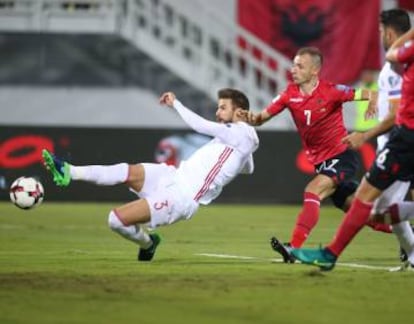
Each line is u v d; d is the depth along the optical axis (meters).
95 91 76.19
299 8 77.31
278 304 20.78
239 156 29.17
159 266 28.17
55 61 75.81
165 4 77.94
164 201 28.08
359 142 25.47
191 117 28.86
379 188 24.75
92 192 65.06
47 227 46.34
